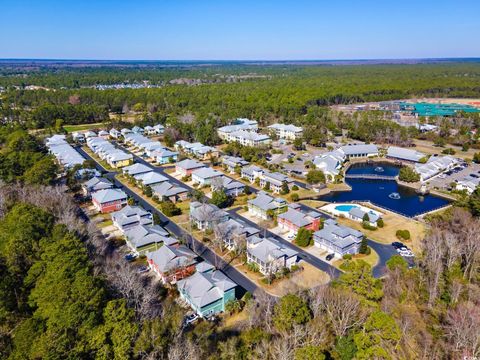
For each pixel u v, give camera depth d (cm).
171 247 6812
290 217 8300
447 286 5862
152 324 4553
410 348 4788
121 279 5484
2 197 8188
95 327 4325
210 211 8350
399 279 6053
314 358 4009
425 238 7531
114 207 9481
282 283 6384
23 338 4203
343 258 7162
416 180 11738
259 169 11875
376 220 8562
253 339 4619
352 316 4916
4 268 5488
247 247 7181
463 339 4609
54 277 4897
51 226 6756
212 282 5731
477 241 6456
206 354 4562
